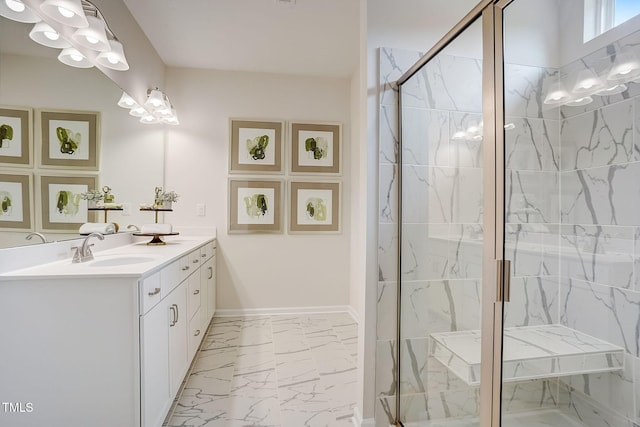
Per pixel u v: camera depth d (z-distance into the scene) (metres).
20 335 1.36
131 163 2.60
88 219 2.04
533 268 1.46
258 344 2.76
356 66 3.36
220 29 2.70
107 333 1.41
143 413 1.44
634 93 1.47
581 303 1.53
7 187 1.40
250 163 3.45
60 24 1.65
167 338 1.76
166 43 2.93
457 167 1.43
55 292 1.38
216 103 3.42
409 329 1.67
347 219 3.60
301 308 3.54
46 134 1.64
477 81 1.34
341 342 2.81
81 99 1.92
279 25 2.64
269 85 3.50
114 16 2.24
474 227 1.35
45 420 1.38
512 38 1.37
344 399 1.99
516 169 1.42
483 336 1.29
